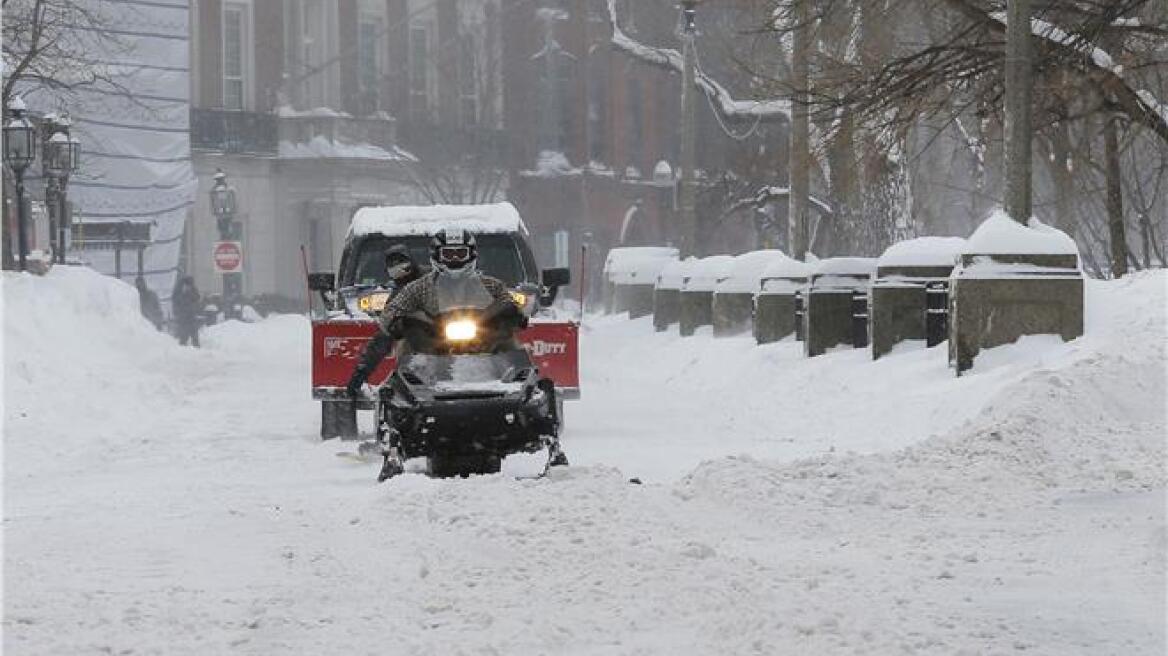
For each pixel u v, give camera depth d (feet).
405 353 126.82
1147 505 103.35
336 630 71.10
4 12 354.95
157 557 91.56
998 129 261.24
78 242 443.73
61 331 258.16
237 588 81.87
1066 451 120.88
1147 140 306.35
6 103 331.77
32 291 264.93
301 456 155.74
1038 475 114.21
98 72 488.85
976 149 347.56
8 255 326.85
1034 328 178.81
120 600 78.43
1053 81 232.12
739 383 226.79
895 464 115.24
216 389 254.88
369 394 169.48
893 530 96.53
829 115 256.32
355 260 183.93
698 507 101.14
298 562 88.58
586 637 68.74
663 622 71.00
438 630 70.74
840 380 197.47
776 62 282.36
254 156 645.92
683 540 90.07
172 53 517.55
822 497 104.58
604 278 474.90
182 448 164.96
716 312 289.74
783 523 97.76
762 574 80.28
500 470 130.41
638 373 281.33
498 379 122.62
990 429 122.72
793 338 252.83
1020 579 81.30
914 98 245.04
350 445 164.96
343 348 171.12
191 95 635.25
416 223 184.96
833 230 337.93
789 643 65.41
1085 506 103.91
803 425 176.35
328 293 182.80
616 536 88.63
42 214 423.64
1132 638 68.18
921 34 280.10
